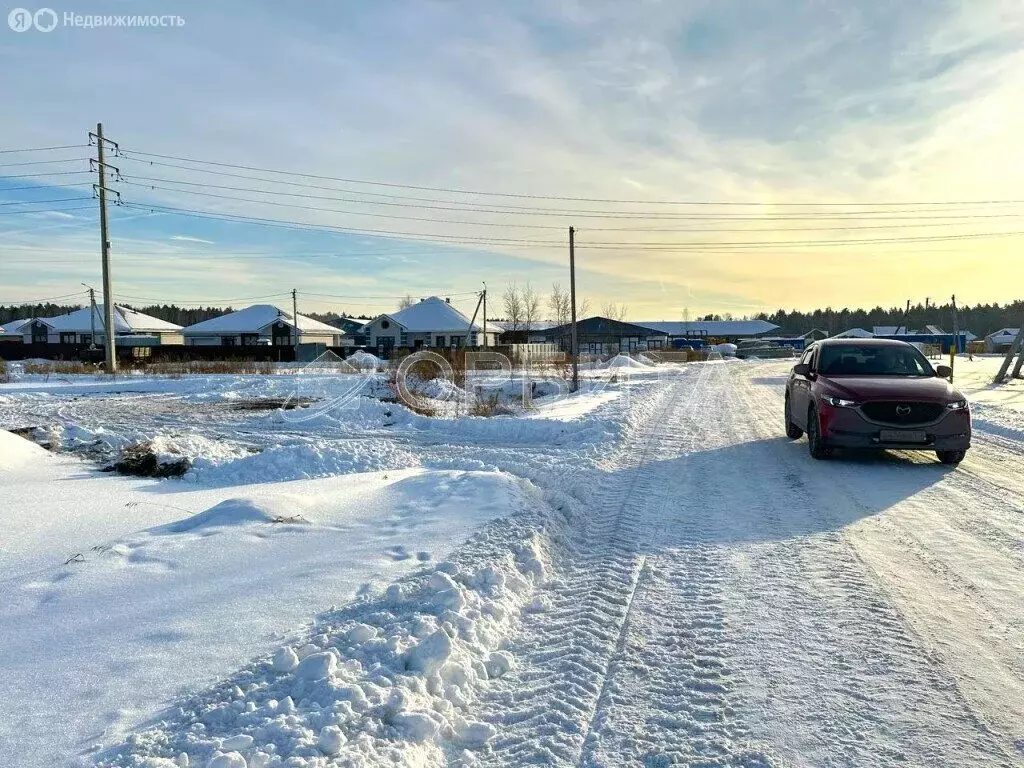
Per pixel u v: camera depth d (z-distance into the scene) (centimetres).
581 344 7712
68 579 437
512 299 8294
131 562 470
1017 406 1619
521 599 450
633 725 307
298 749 262
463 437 1343
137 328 6806
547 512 628
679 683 343
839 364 1045
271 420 1630
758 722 307
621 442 1146
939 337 8200
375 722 287
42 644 346
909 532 600
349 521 586
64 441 1173
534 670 359
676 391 2333
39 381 2938
